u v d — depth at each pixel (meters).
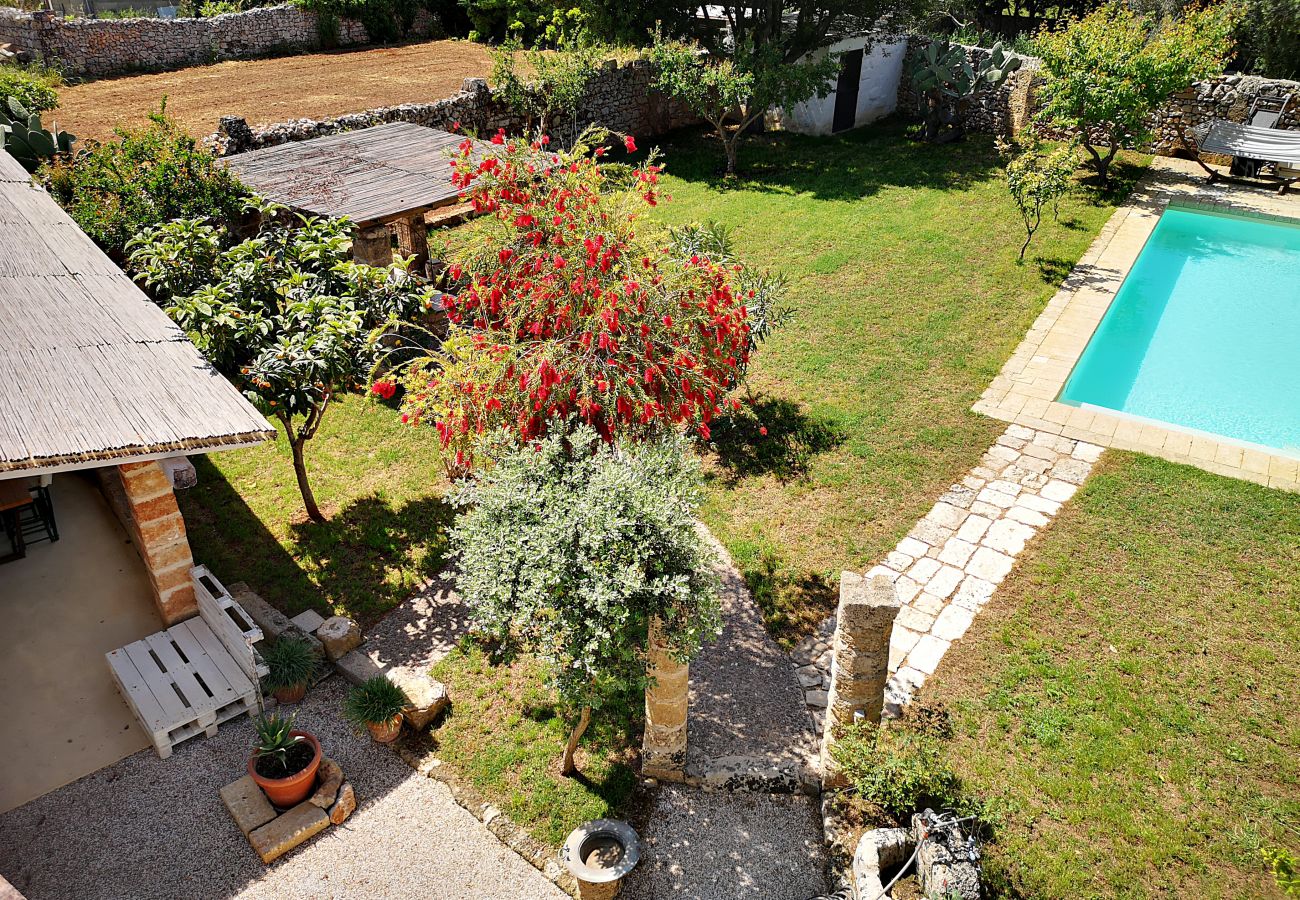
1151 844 6.20
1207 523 9.33
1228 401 12.59
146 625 8.09
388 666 7.91
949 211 17.98
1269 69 23.19
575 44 21.34
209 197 11.73
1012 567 8.83
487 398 7.20
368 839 6.48
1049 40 18.47
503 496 5.97
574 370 7.10
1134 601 8.32
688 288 7.77
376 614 8.52
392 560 9.20
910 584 8.64
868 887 5.65
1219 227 17.91
